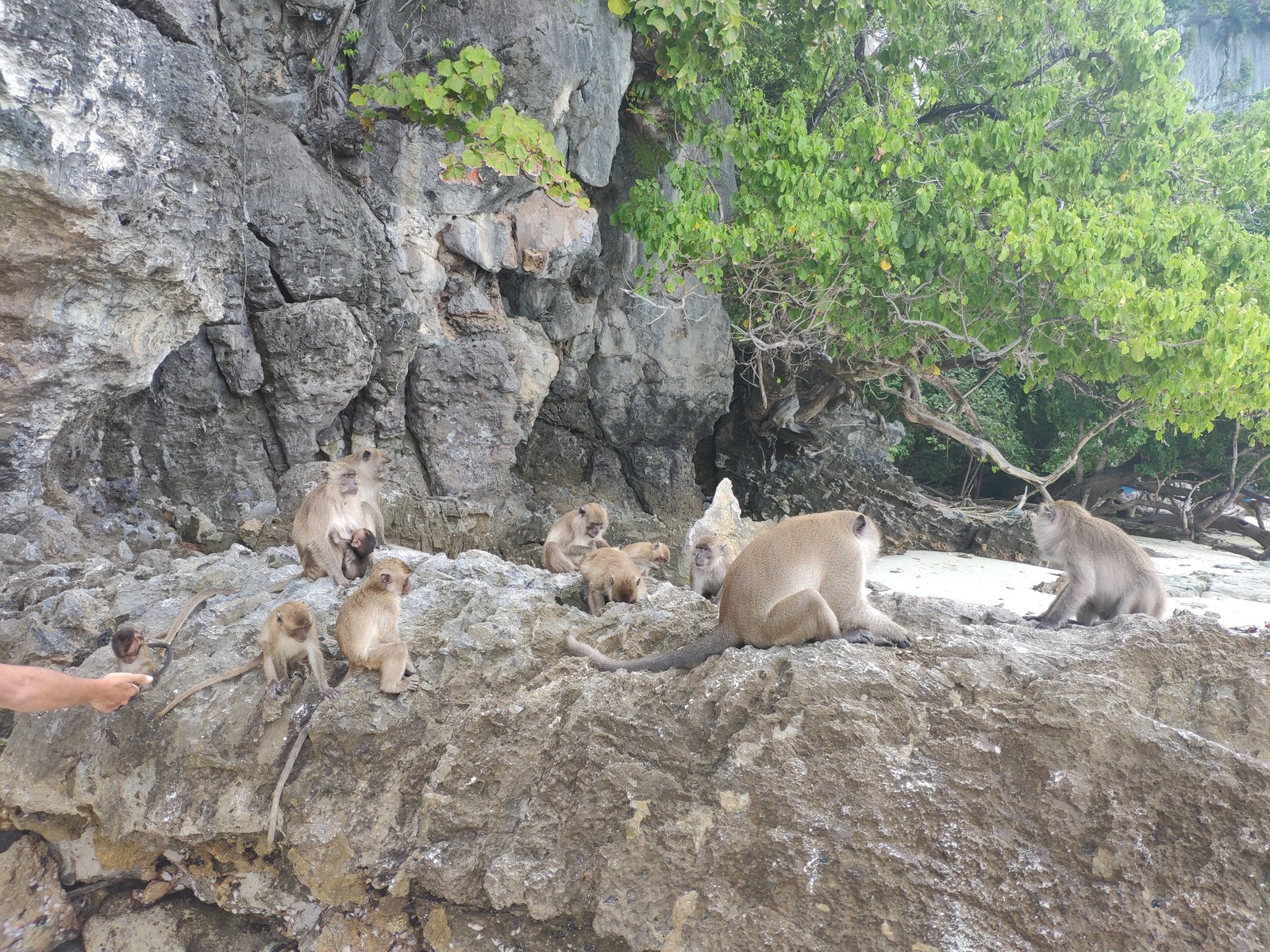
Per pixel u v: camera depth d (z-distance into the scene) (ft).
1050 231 40.57
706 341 50.88
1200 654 13.97
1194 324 42.78
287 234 33.19
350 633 15.37
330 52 34.09
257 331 33.60
